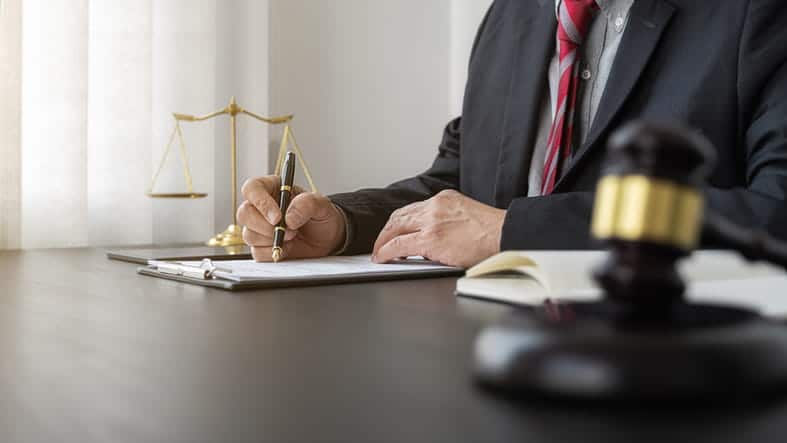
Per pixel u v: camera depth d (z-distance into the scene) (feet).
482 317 2.00
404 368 1.39
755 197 3.24
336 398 1.19
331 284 2.87
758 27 3.90
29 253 5.13
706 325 1.07
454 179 5.37
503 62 5.16
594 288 1.97
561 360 1.03
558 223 3.11
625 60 4.16
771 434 0.90
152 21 7.73
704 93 3.97
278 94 9.11
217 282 2.82
